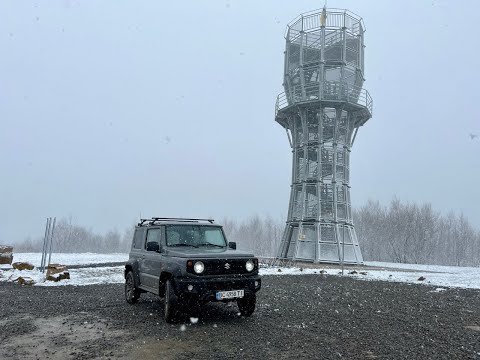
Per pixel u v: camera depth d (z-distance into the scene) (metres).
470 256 72.50
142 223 10.78
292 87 35.25
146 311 9.05
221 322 7.86
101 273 18.27
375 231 65.56
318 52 34.06
